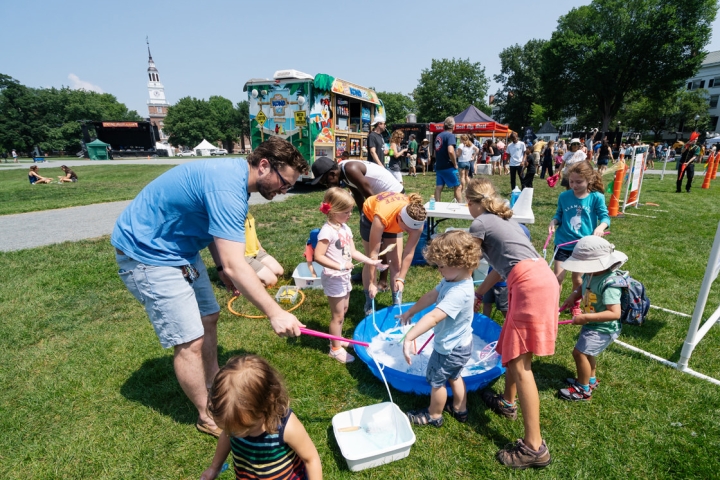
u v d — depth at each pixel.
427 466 2.09
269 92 9.80
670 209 9.06
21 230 7.09
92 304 4.00
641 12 34.69
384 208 3.15
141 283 1.98
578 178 3.46
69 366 2.97
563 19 40.34
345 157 11.59
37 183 16.27
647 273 4.80
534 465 2.05
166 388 2.72
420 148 17.31
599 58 35.34
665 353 3.10
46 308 3.90
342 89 10.74
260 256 4.03
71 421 2.43
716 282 4.54
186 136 77.50
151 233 1.97
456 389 2.32
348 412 2.34
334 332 3.02
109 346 3.24
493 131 18.97
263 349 3.19
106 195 11.66
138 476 2.07
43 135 66.50
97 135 46.38
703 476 2.00
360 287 4.45
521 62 53.75
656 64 34.78
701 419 2.38
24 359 3.06
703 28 33.91
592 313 2.43
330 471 2.07
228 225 1.82
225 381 1.36
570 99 39.97
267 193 2.01
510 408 2.41
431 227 5.44
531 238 6.29
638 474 2.03
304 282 4.36
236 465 1.60
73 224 7.59
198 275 2.19
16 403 2.59
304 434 1.57
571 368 2.92
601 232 3.40
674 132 49.72
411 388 2.59
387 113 67.31
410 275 4.75
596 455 2.14
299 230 6.81
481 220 2.29
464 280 2.18
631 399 2.56
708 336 3.35
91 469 2.10
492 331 3.20
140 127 47.00
